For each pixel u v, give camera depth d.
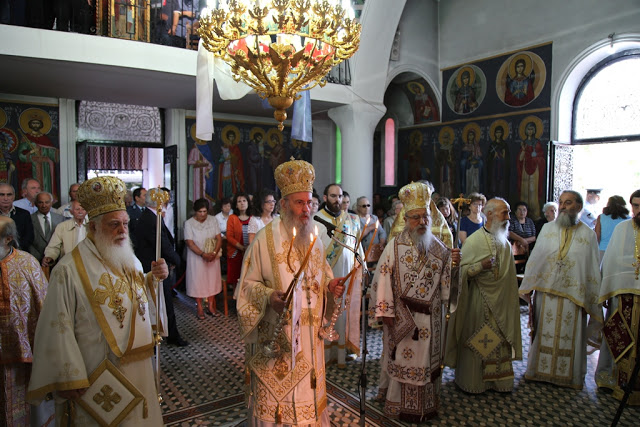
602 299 3.71
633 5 6.61
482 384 3.68
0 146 7.34
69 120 7.90
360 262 2.47
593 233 3.88
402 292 3.16
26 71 5.85
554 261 3.88
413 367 3.17
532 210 7.90
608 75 7.29
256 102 8.01
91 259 2.16
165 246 4.73
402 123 10.48
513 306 3.71
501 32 8.34
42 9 5.77
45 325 2.04
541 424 3.25
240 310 2.19
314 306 2.28
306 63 3.15
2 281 2.53
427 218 3.20
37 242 4.89
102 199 2.18
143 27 6.17
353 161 8.19
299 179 2.28
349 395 3.70
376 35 7.98
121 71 5.89
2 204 4.14
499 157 8.43
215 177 9.29
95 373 2.09
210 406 3.55
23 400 2.67
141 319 2.27
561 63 7.49
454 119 9.26
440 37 9.48
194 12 7.09
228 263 6.21
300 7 2.85
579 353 3.83
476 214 5.41
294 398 2.17
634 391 3.54
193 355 4.68
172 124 8.80
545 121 7.73
